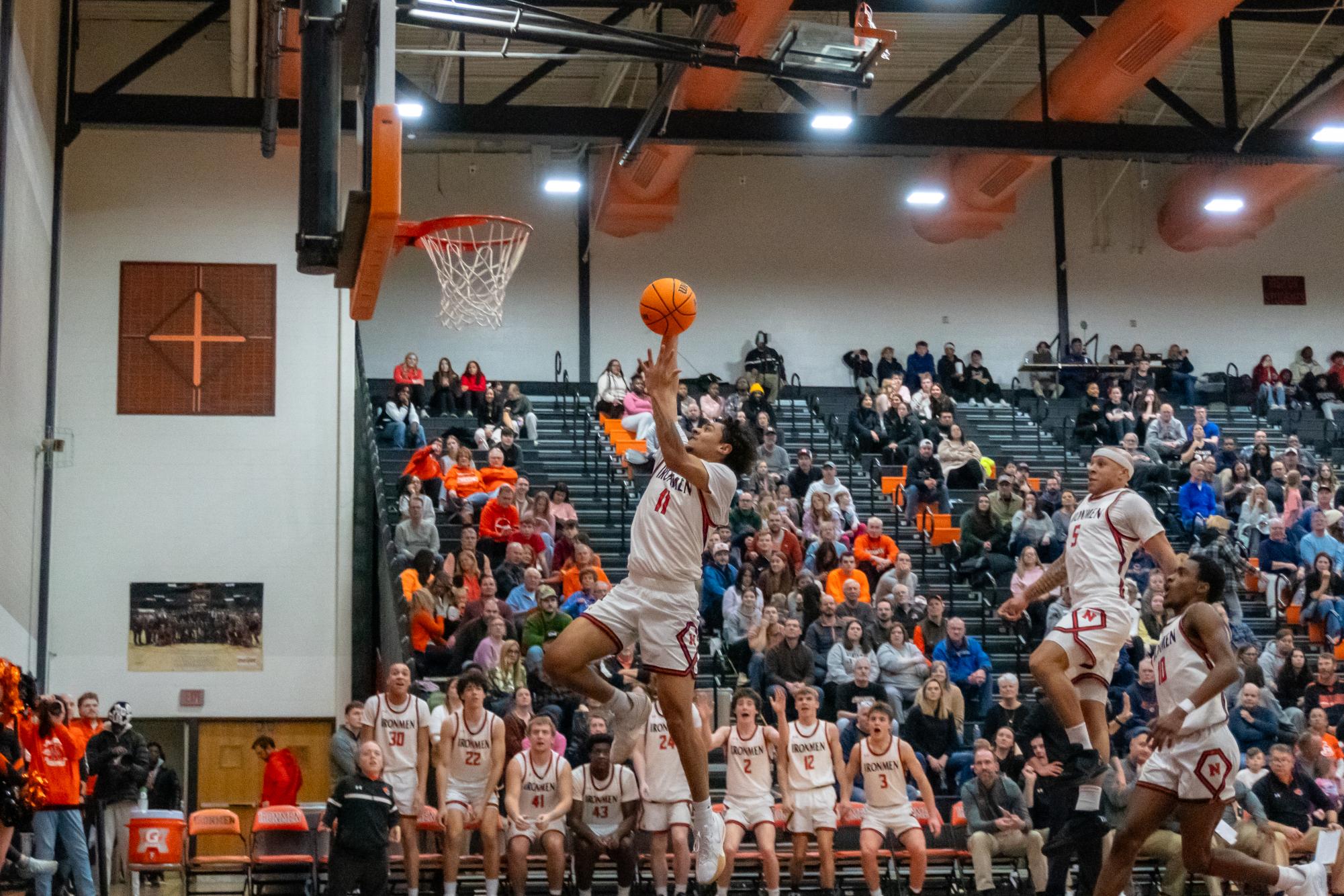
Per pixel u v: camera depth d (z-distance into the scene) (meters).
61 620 21.06
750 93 28.19
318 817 14.52
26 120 18.19
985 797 14.02
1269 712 16.39
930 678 15.95
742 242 29.80
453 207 28.70
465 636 16.95
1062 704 8.34
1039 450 27.11
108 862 14.68
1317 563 20.47
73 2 22.02
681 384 26.66
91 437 21.55
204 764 21.19
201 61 22.62
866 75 18.44
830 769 14.20
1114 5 25.67
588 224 29.17
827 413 28.41
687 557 7.27
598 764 13.59
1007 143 23.62
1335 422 29.27
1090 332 30.62
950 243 30.52
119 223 22.03
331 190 11.76
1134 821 8.84
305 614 21.61
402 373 25.97
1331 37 27.39
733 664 17.67
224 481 21.73
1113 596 8.46
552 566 19.58
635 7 20.17
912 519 23.44
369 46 12.46
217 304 22.09
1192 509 23.25
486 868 13.30
